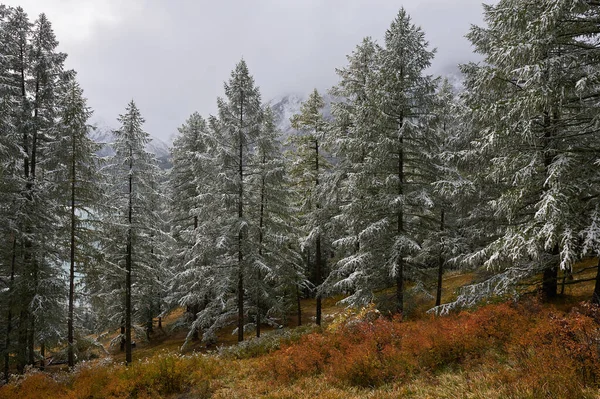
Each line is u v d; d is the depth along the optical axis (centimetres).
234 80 1641
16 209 1431
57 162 1501
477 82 1024
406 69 1330
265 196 1766
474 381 639
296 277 2028
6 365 1459
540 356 609
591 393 483
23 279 1467
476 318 905
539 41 816
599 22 842
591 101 891
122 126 1722
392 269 1297
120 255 1767
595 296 928
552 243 780
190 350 2223
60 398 998
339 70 1764
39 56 1534
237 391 923
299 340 1308
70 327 1508
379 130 1381
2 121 1295
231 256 1797
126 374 1086
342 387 802
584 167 850
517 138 948
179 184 2586
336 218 1611
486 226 1447
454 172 1360
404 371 772
